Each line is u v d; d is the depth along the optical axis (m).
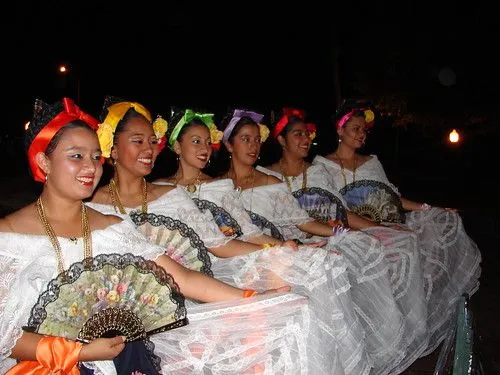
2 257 2.72
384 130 28.78
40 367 2.75
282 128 6.17
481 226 13.82
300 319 3.54
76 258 2.86
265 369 3.41
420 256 6.13
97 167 2.86
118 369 2.94
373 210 6.60
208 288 3.43
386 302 5.20
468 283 6.36
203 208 4.70
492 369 5.20
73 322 2.82
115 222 3.06
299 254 4.36
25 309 2.72
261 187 5.50
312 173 6.24
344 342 4.22
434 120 18.69
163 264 3.23
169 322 3.04
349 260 5.12
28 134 2.83
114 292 2.91
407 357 5.39
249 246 4.45
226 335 3.42
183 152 4.75
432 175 23.84
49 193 2.86
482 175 22.55
